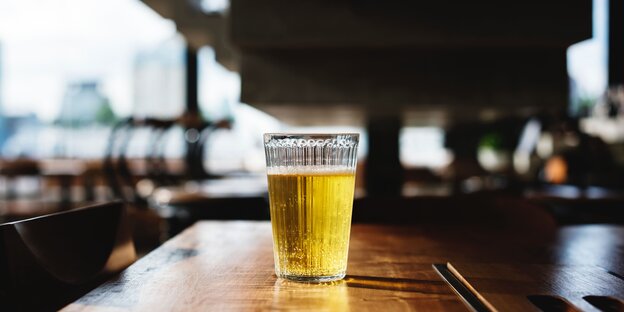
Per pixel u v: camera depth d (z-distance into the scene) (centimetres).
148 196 243
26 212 362
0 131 611
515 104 137
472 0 122
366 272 57
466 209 101
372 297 48
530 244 74
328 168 52
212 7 221
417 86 136
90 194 421
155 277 54
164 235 194
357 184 322
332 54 135
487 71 137
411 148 516
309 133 52
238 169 421
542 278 53
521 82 137
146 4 210
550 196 189
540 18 120
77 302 46
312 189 52
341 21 124
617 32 425
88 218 62
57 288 53
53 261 54
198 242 73
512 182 313
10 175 445
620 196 188
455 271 56
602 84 430
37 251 52
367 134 203
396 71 136
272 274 55
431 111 157
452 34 122
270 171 54
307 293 49
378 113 167
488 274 55
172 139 488
